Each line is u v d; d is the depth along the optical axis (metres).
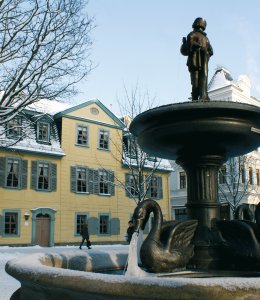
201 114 4.06
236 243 4.38
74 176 31.48
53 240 29.36
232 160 29.20
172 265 4.09
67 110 31.70
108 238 32.72
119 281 2.11
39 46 12.09
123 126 34.84
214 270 4.27
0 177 27.64
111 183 29.58
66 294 2.42
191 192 4.79
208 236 4.49
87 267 4.72
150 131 4.46
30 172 29.17
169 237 4.19
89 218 31.84
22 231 28.06
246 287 1.94
